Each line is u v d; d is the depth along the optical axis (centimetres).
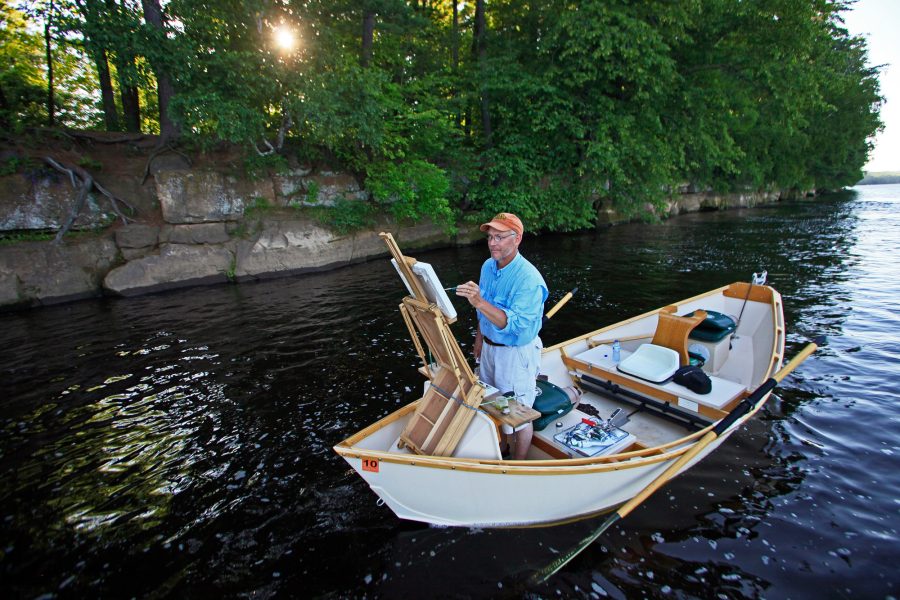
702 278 1014
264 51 996
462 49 1830
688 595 261
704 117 1544
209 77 991
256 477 375
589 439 341
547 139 1541
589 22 1270
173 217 1031
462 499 297
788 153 2892
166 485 367
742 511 325
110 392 525
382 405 487
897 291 855
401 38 1498
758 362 506
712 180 2619
